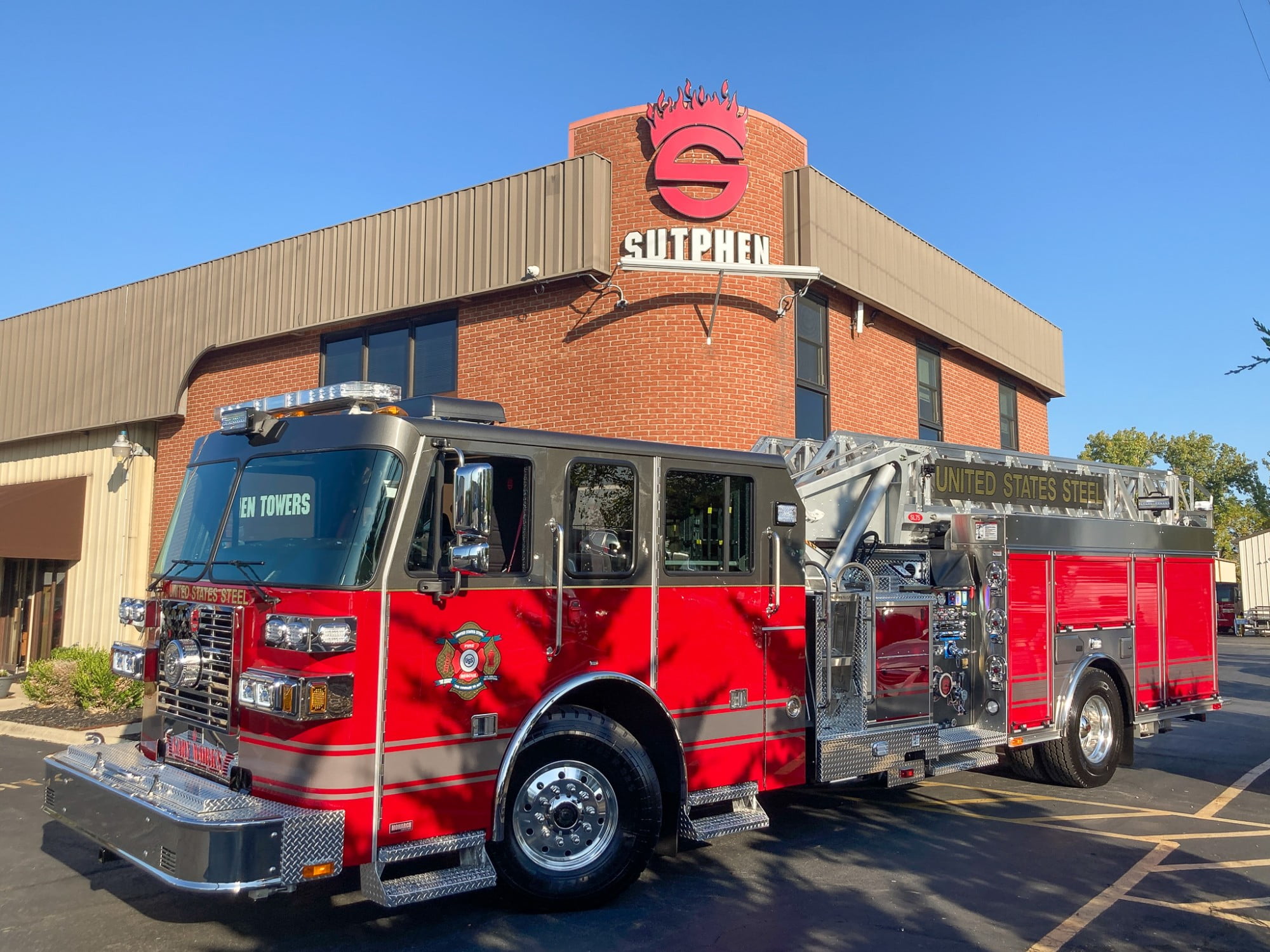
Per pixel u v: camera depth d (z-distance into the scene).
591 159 10.95
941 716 7.34
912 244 13.92
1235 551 56.34
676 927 4.96
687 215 10.83
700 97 10.88
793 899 5.41
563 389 11.20
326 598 4.52
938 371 15.01
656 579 5.64
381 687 4.52
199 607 5.15
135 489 15.47
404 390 12.71
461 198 12.06
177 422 15.27
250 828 4.11
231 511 5.34
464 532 4.48
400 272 12.52
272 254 13.92
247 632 4.80
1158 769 9.54
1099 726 8.59
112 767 5.08
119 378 15.75
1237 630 39.19
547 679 5.13
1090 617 8.46
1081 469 9.57
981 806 7.77
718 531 6.03
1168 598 9.41
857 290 12.39
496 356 11.80
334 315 13.09
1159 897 5.51
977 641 7.66
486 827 4.85
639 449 5.66
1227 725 12.88
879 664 6.73
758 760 6.04
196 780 4.77
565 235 11.06
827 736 6.39
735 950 4.65
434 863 5.67
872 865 6.07
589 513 5.43
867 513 7.40
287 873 4.18
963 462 8.28
